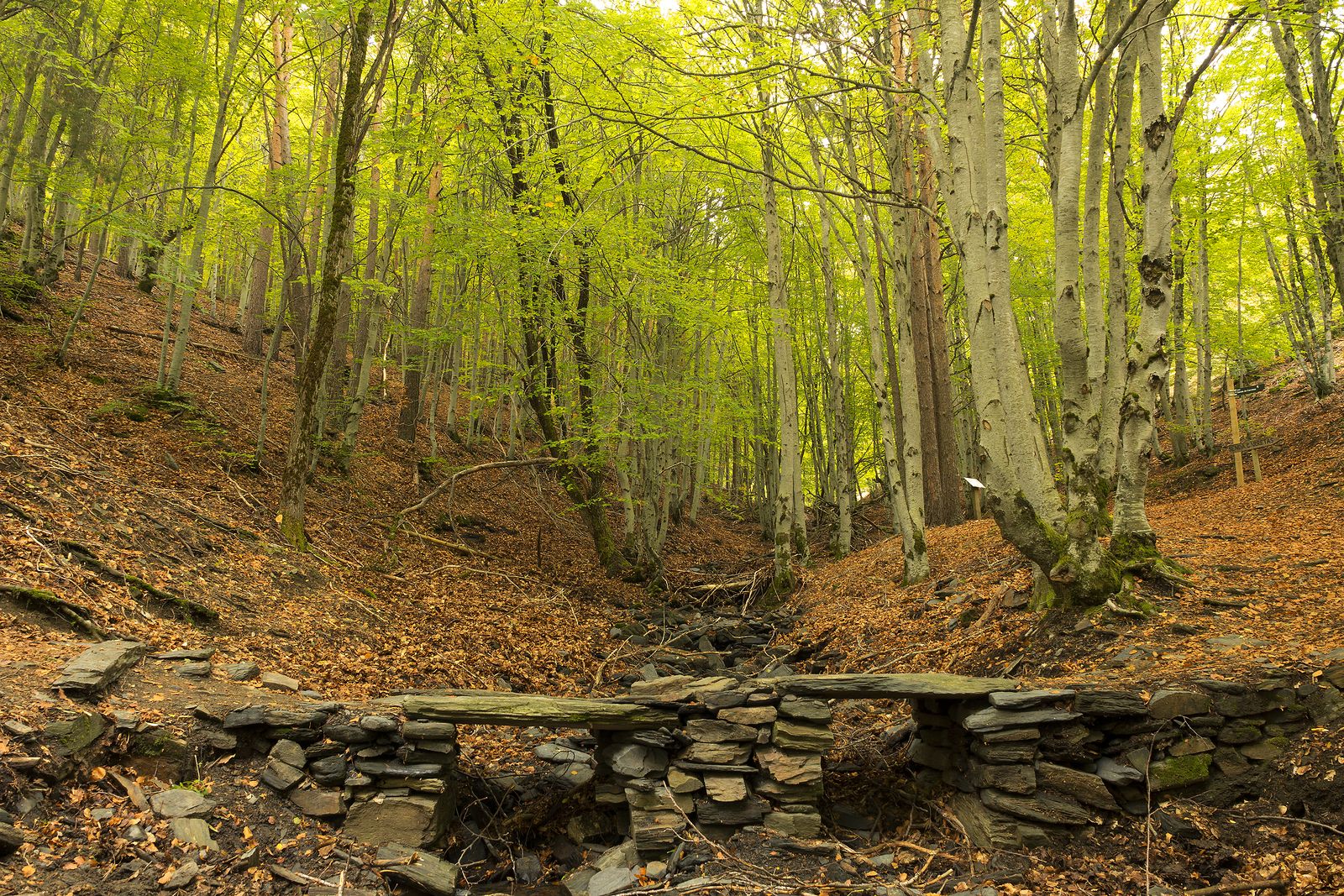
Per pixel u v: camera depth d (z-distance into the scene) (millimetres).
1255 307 20969
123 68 13086
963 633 8250
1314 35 11258
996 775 4953
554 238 11742
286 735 4965
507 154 12852
